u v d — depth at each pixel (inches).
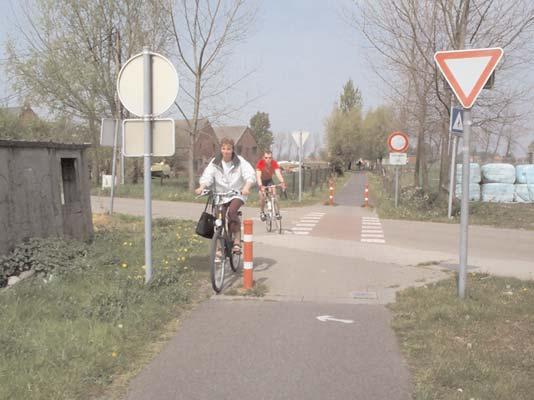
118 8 1012.5
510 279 278.5
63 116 1047.6
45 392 139.1
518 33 583.5
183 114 958.4
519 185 807.7
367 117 3048.7
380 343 184.4
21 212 280.5
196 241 383.2
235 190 270.5
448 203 622.5
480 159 934.4
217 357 171.3
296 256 356.2
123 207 737.0
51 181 313.0
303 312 223.6
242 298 245.1
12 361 155.4
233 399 141.5
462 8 579.8
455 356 167.6
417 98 729.0
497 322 202.8
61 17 992.2
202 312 223.1
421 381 151.0
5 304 204.7
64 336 177.2
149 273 249.0
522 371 156.8
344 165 3051.2
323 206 820.0
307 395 143.7
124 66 241.8
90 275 257.3
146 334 190.2
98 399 140.6
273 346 181.6
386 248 396.5
